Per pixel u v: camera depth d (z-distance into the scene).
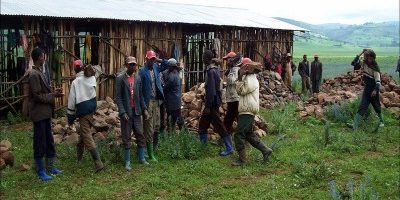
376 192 6.85
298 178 7.57
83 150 8.36
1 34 15.00
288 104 16.61
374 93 11.02
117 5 18.39
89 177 7.67
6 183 7.25
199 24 17.73
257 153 9.01
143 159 8.42
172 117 9.38
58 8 14.62
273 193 6.89
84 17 13.98
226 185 7.32
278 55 23.05
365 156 8.97
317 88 21.47
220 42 19.70
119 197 6.82
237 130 8.38
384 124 11.88
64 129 10.38
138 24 16.36
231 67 9.34
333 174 7.79
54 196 6.80
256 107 8.28
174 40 17.80
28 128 11.80
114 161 8.51
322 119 12.44
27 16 12.95
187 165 8.30
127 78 7.99
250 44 21.34
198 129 10.10
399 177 7.54
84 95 7.74
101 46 15.30
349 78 20.73
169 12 19.14
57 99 14.05
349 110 12.75
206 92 8.93
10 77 15.12
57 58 13.90
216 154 9.19
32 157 8.91
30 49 13.39
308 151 9.27
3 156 8.23
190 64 19.33
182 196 6.86
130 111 8.03
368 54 11.04
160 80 8.78
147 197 6.80
